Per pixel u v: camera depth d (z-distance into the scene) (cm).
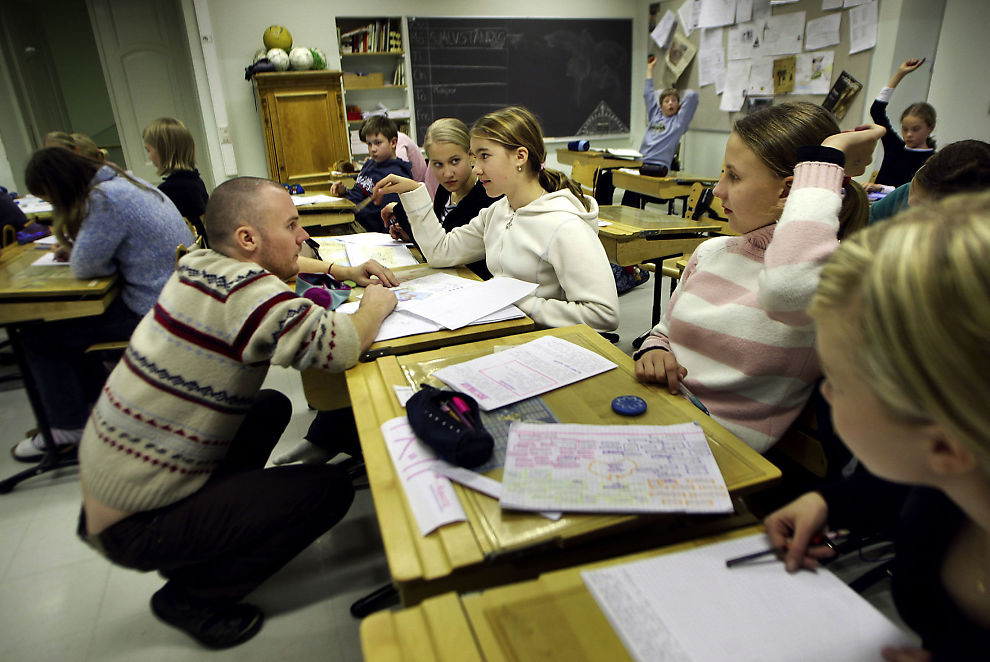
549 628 56
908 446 38
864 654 52
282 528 132
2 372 305
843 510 69
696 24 610
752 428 114
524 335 131
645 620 56
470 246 192
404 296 158
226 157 580
